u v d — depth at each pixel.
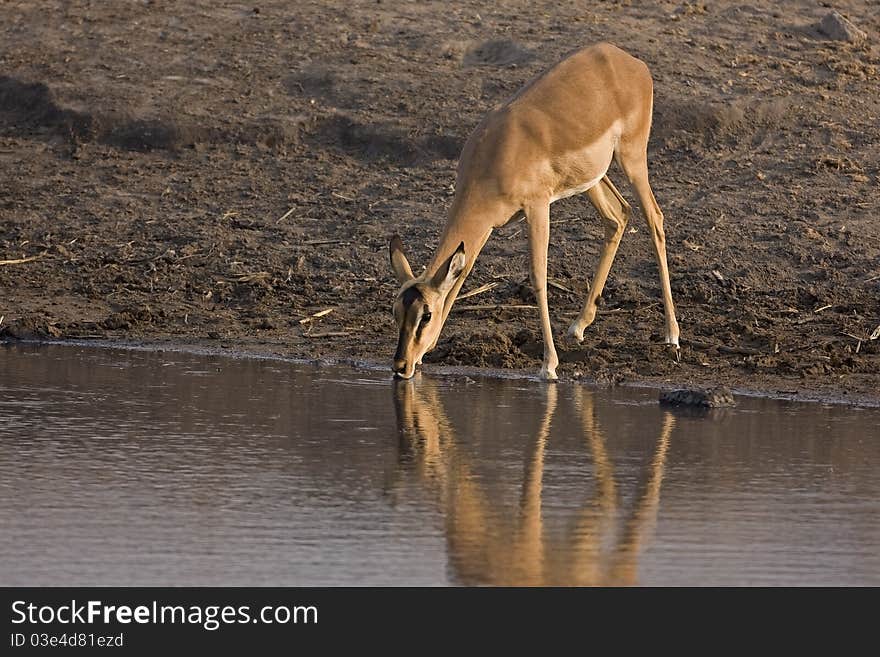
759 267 28.03
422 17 38.00
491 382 21.89
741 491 15.55
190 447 17.34
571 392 21.16
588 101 22.64
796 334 24.73
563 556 13.30
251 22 37.75
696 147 32.47
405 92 34.41
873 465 16.73
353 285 27.97
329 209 30.95
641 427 18.70
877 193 30.78
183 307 27.05
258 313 26.59
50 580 12.64
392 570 12.91
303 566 12.98
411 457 16.95
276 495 15.23
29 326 25.50
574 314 26.03
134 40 36.97
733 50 36.12
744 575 12.86
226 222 30.64
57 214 31.22
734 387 21.58
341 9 38.38
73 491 15.33
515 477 16.08
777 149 32.38
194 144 33.47
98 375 21.94
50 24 37.75
